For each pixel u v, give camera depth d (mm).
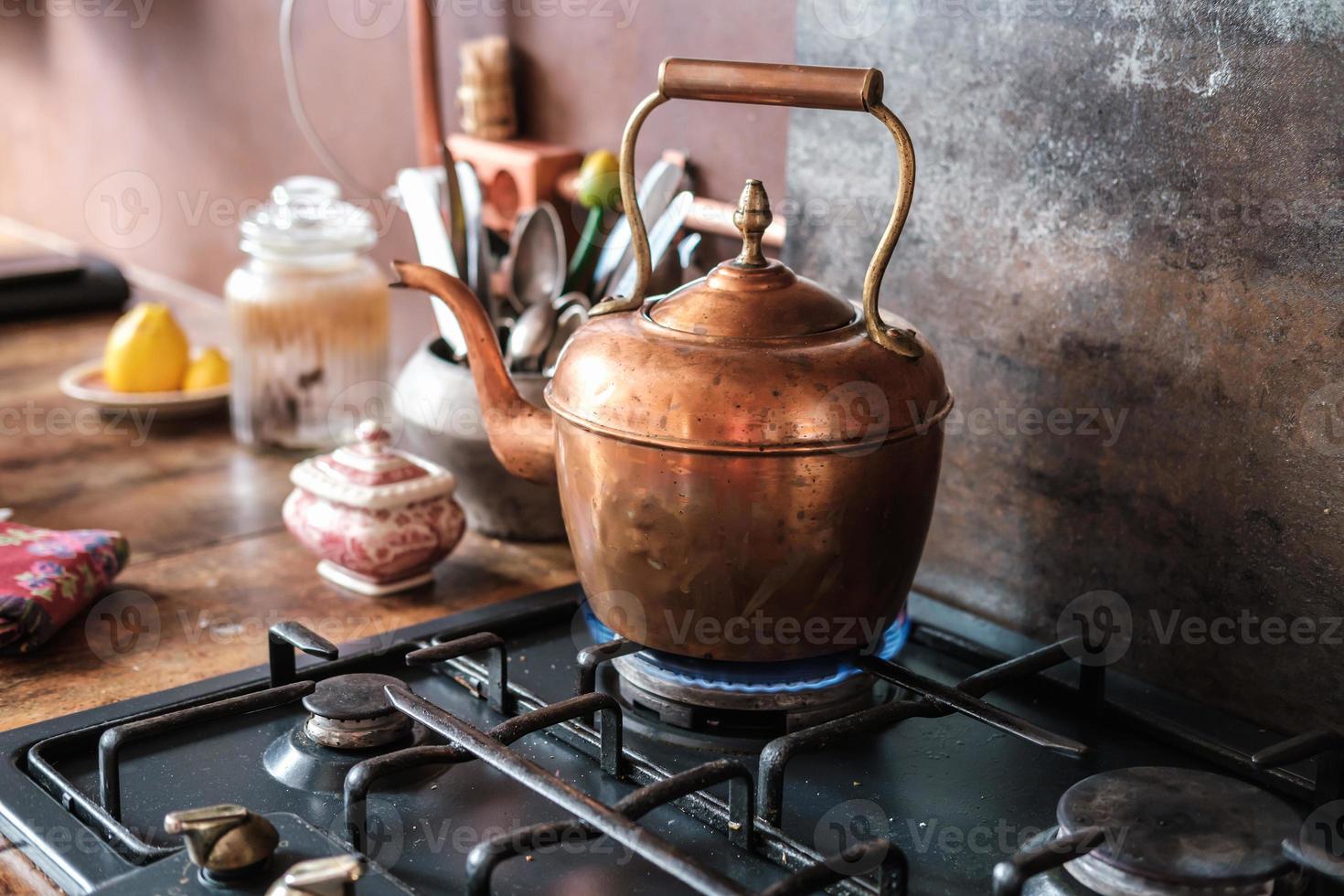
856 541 695
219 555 1045
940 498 946
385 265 1477
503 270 1166
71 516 1110
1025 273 850
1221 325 759
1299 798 707
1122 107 779
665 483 675
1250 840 594
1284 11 699
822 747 665
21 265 1694
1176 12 743
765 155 1033
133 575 1004
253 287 1239
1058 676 827
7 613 849
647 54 1112
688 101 1088
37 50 1960
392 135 1409
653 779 709
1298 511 746
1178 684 825
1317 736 673
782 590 694
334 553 964
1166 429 799
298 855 615
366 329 1279
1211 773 689
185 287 1812
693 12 1064
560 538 1076
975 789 723
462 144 1254
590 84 1178
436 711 694
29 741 735
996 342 878
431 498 975
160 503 1146
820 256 968
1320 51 688
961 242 881
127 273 1886
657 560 694
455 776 726
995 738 776
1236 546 779
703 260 1095
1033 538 889
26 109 2027
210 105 1669
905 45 881
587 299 1085
